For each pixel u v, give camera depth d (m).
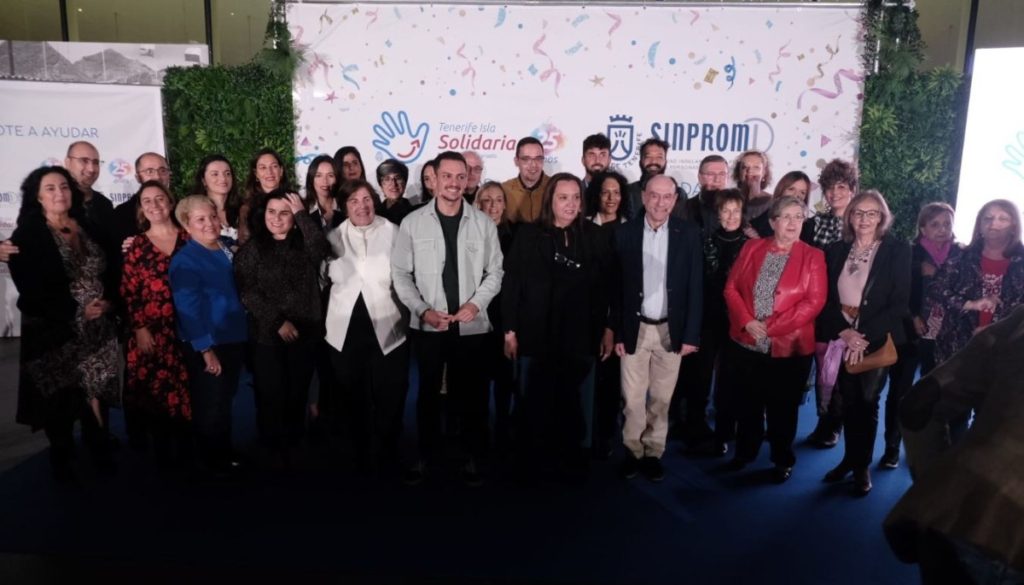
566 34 5.39
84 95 5.88
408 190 5.66
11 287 6.27
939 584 1.35
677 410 4.35
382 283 3.47
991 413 1.36
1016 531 1.26
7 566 2.78
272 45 5.53
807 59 5.30
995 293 3.38
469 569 2.77
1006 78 5.09
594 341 3.50
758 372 3.50
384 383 3.52
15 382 5.14
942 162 5.37
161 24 8.23
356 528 3.09
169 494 3.41
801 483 3.59
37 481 3.55
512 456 3.87
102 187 6.02
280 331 3.49
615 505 3.33
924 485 1.39
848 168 4.14
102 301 3.51
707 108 5.41
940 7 6.87
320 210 4.16
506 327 3.45
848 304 3.47
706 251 3.87
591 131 5.50
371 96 5.56
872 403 3.42
